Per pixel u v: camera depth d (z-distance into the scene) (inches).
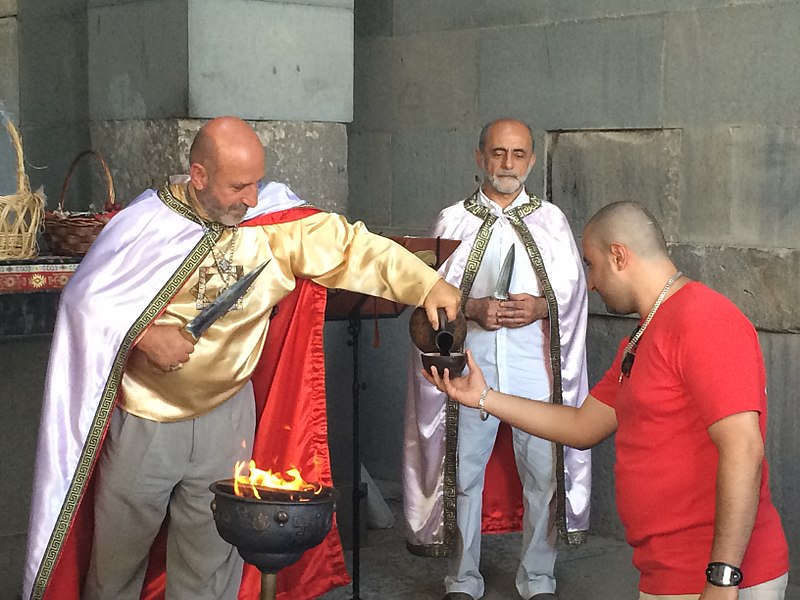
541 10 206.7
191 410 132.3
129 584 141.3
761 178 179.2
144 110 182.5
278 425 146.2
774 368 179.9
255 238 134.9
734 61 181.0
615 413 110.0
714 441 92.7
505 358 165.2
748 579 97.0
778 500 180.4
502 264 167.2
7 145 218.2
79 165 202.2
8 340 165.2
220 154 125.3
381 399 241.9
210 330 131.3
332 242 137.0
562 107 205.2
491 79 215.6
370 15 235.6
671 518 98.0
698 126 186.4
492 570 188.7
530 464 167.9
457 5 220.2
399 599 174.9
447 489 167.9
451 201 224.8
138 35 182.1
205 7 172.6
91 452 128.4
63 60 206.7
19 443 167.9
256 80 179.2
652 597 100.3
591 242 103.7
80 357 128.0
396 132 233.6
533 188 211.3
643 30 192.1
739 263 182.5
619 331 200.5
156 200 133.1
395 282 135.0
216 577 140.1
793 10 173.5
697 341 94.0
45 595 134.2
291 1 181.0
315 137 186.4
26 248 149.3
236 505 88.0
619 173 198.2
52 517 128.6
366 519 200.7
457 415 166.6
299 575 152.0
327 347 193.3
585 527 171.6
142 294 129.0
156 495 133.3
